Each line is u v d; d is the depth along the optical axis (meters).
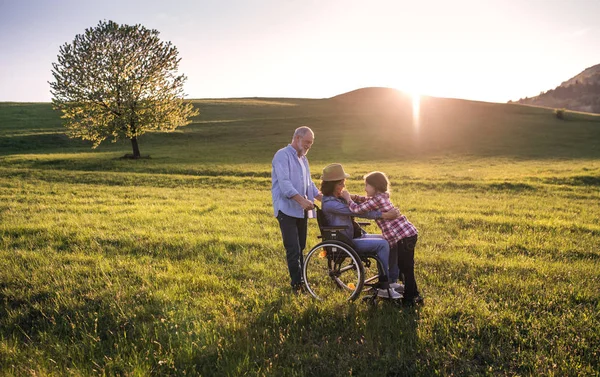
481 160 35.41
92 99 33.03
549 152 40.72
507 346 4.19
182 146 45.84
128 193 16.89
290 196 5.38
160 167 29.58
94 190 17.70
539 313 4.93
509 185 20.30
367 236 5.69
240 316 4.84
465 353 4.05
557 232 9.83
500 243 8.57
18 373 3.72
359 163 33.72
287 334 4.40
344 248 5.21
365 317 4.80
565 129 59.31
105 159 33.47
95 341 4.32
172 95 36.00
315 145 46.22
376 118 67.44
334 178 5.42
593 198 17.11
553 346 4.15
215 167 29.70
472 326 4.52
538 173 25.59
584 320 4.66
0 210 11.90
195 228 9.75
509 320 4.72
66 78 32.84
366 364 3.88
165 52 35.50
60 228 9.21
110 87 33.72
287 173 5.55
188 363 3.91
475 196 17.45
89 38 33.47
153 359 3.96
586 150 42.41
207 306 5.14
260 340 4.29
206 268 6.64
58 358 4.01
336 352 4.09
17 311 5.04
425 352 4.09
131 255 7.40
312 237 8.98
